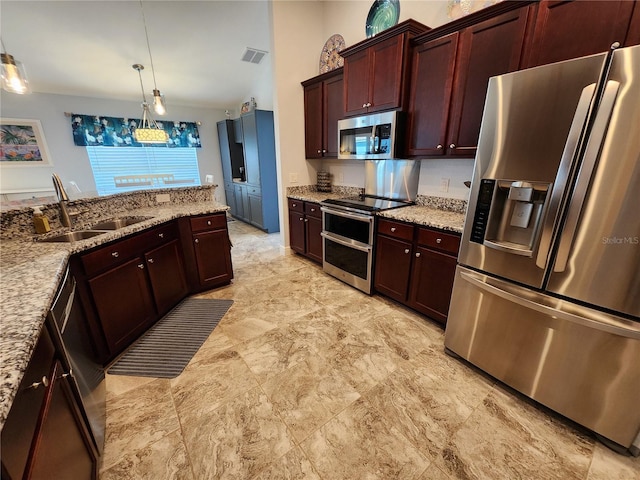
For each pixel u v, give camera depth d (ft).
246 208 17.97
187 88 15.85
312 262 11.62
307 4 10.46
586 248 3.84
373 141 8.11
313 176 12.35
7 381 1.85
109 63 12.55
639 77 3.14
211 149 19.66
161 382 5.39
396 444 4.21
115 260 5.85
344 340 6.58
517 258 4.58
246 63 14.29
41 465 2.24
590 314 3.95
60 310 3.56
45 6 9.01
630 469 3.86
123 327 6.12
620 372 3.84
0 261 4.25
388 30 7.22
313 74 11.26
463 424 4.52
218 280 9.16
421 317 7.51
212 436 4.33
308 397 5.03
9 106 13.16
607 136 3.44
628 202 3.42
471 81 6.13
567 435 4.35
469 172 7.30
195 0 9.75
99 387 4.52
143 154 17.21
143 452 4.10
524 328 4.66
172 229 7.75
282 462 3.97
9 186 13.62
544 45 5.01
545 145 4.00
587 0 4.43
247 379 5.45
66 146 14.79
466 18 5.90
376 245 8.15
